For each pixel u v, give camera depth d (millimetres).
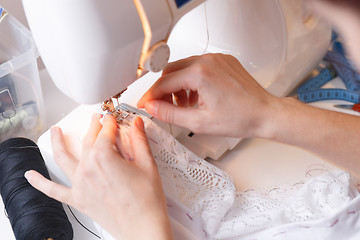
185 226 671
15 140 822
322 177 690
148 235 531
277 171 787
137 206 546
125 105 753
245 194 704
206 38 868
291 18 810
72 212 799
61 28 503
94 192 563
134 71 609
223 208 656
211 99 619
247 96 626
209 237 646
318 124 635
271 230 625
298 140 644
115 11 508
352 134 636
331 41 978
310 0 234
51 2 486
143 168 587
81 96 598
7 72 836
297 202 664
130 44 541
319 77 985
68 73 562
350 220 607
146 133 678
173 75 635
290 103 649
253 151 837
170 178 682
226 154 839
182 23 874
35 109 925
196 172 691
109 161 564
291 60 881
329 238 609
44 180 666
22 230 697
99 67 548
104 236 702
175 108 651
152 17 541
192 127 651
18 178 757
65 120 757
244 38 833
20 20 1072
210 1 795
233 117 625
